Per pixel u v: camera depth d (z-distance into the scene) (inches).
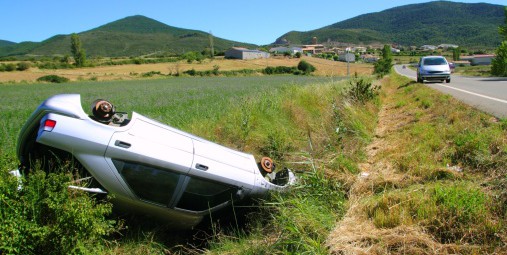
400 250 153.3
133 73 3663.9
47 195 149.4
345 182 252.2
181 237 217.6
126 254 185.0
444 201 181.5
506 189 185.9
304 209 191.6
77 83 2669.8
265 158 258.8
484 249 148.6
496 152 247.8
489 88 925.2
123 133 179.2
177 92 1134.4
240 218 230.5
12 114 605.3
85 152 170.7
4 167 149.6
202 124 382.0
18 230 139.1
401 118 519.8
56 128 166.9
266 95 549.6
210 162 203.3
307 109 530.0
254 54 5949.8
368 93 683.4
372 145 377.1
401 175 252.8
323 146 349.7
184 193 196.2
